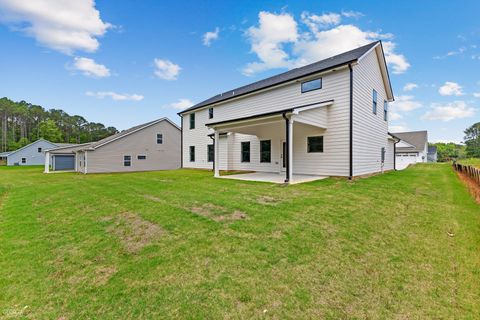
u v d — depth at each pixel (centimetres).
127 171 2328
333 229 403
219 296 235
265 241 357
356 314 208
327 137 1082
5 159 4731
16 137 6181
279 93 1278
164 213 520
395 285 250
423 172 1436
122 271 292
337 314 208
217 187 838
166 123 2597
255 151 1454
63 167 3012
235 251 329
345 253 320
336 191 719
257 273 274
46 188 1034
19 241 407
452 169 1692
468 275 267
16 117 6153
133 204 620
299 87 1184
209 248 341
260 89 1335
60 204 679
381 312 210
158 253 335
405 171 1519
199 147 1886
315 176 1098
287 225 421
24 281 280
